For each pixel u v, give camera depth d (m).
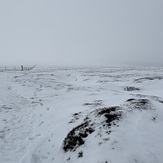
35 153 7.05
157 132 6.01
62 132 8.21
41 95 16.30
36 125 9.71
